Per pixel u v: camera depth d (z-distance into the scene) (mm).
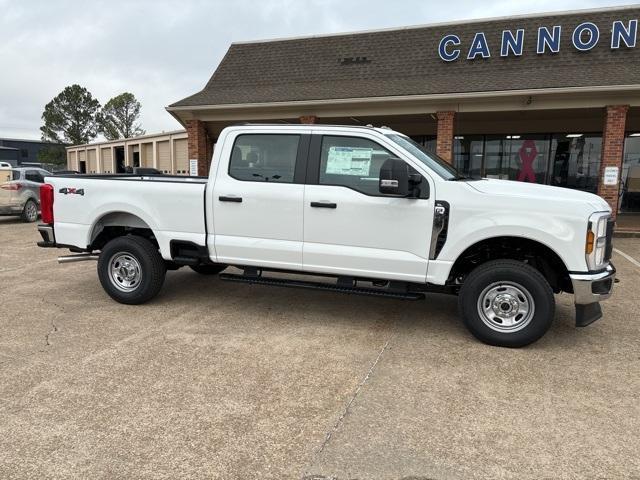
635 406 3566
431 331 5145
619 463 2891
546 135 16531
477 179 5230
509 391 3785
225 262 5484
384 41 15953
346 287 5145
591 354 4523
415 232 4754
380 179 4598
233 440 3100
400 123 17297
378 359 4387
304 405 3547
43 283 7070
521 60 14008
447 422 3336
